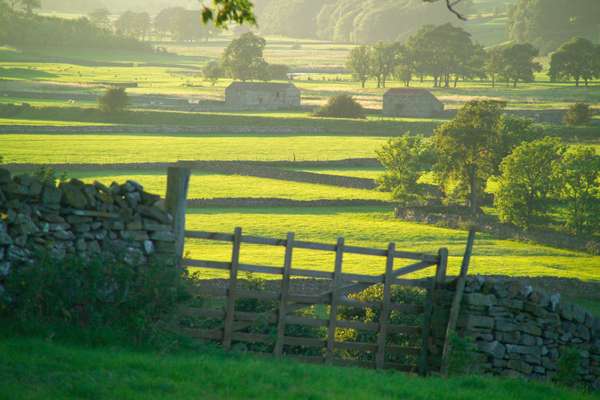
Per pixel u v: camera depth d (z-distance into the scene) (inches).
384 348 2856.8
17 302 2311.8
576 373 2807.6
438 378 2509.8
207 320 2844.5
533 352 2844.5
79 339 2300.7
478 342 2807.6
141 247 2598.4
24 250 2396.7
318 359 2768.2
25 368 1908.2
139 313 2423.7
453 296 2866.6
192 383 1957.4
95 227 2532.0
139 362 2091.5
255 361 2368.4
